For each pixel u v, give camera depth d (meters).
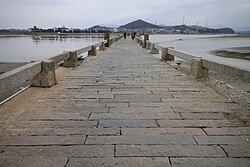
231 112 3.93
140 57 12.75
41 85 5.54
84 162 2.45
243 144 2.83
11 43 53.50
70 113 3.86
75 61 8.95
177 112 3.93
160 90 5.40
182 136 3.04
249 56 26.50
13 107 4.11
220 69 5.41
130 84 6.00
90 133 3.12
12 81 3.87
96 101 4.52
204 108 4.13
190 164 2.42
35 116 3.71
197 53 30.19
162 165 2.41
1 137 2.98
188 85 5.91
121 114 3.83
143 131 3.19
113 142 2.88
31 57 22.61
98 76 7.09
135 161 2.48
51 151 2.66
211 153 2.63
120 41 33.75
